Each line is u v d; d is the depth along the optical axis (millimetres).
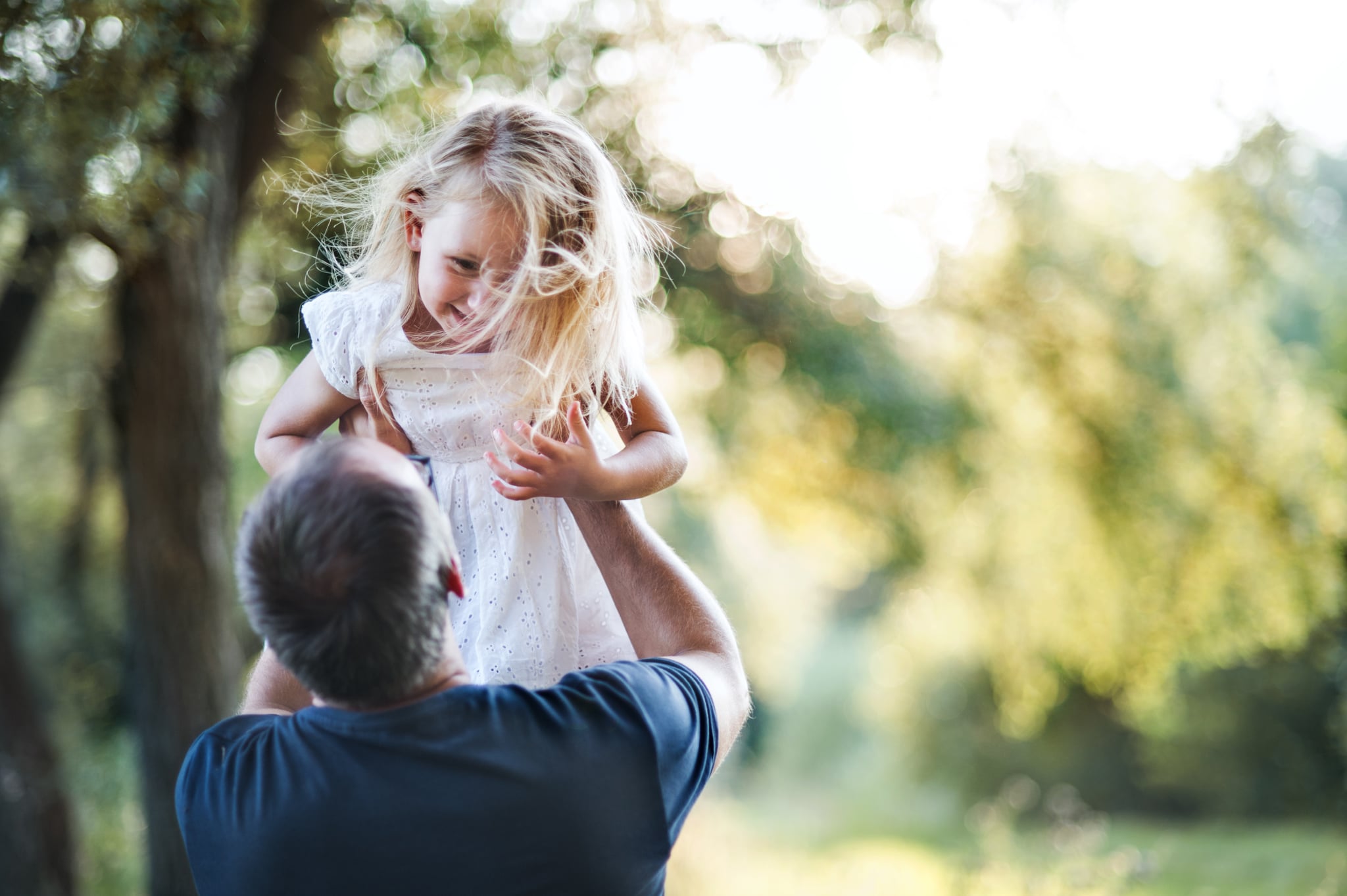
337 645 1197
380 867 1193
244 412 9078
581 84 6844
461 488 1610
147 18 3561
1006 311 8875
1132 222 9141
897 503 9062
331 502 1211
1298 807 15992
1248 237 9461
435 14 5965
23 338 5766
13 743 5766
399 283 1607
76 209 3852
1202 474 9461
